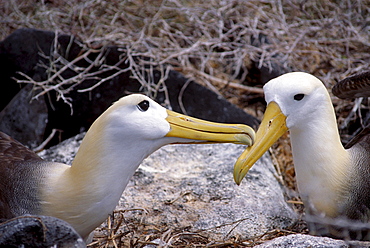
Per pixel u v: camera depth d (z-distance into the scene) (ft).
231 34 53.21
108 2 55.36
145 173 35.83
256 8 54.60
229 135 24.79
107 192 23.22
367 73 28.30
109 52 46.01
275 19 55.72
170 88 46.11
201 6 57.31
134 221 31.09
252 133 25.21
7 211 23.93
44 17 53.88
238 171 26.53
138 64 46.96
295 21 54.44
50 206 23.54
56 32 44.62
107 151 23.11
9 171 25.41
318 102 27.14
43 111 43.39
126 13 56.29
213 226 30.83
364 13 56.18
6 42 45.68
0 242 20.07
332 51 50.70
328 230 29.01
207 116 45.80
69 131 45.14
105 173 23.11
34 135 42.55
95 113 45.14
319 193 28.14
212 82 52.13
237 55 51.24
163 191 33.96
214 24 53.57
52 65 44.91
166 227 30.58
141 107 23.52
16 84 45.75
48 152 39.04
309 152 27.76
